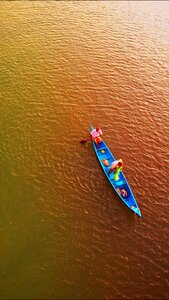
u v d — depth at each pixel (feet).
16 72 120.67
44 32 142.61
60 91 116.26
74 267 74.02
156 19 166.30
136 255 78.23
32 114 106.32
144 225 83.87
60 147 98.02
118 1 177.17
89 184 90.17
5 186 86.22
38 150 96.12
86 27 150.61
